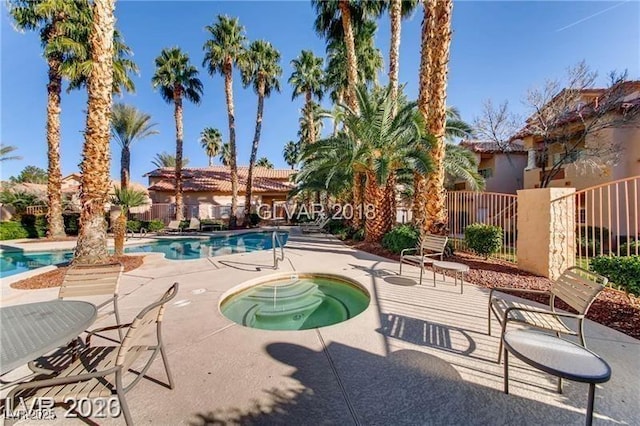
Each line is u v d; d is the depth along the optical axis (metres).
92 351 2.32
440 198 7.53
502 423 1.99
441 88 7.36
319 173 11.88
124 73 11.96
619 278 4.07
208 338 3.28
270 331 3.43
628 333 3.28
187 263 7.58
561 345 2.12
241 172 28.94
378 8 13.73
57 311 2.31
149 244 13.70
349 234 12.92
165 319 3.84
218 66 19.52
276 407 2.16
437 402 2.20
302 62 21.02
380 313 3.95
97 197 7.00
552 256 5.50
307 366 2.69
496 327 3.49
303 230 16.92
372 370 2.62
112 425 2.01
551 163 13.88
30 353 1.68
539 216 5.68
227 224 20.56
